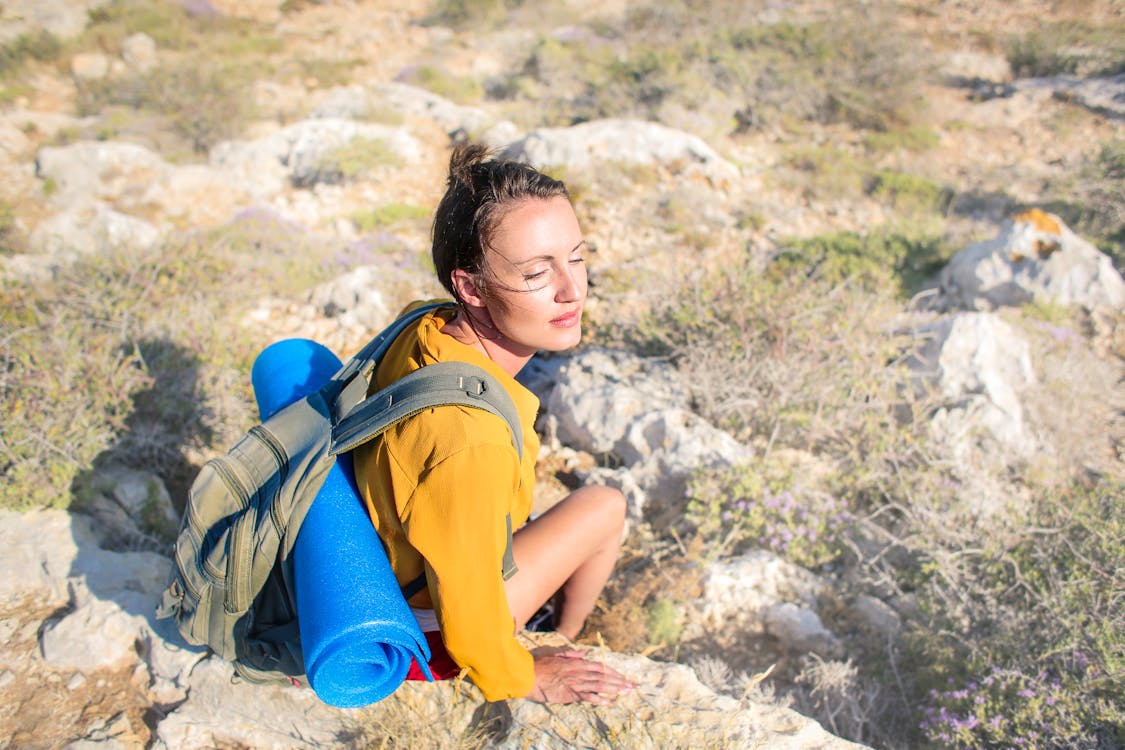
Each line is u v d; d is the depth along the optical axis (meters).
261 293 5.59
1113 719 2.55
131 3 16.62
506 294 1.62
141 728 2.38
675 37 13.98
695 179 8.49
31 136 10.93
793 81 11.06
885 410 4.22
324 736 2.27
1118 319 5.89
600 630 2.92
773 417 4.12
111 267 4.45
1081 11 15.27
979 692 2.72
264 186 8.70
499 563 1.61
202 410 3.74
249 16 17.89
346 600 1.54
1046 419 4.54
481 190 1.61
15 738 2.34
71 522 3.02
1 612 2.71
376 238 7.05
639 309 5.33
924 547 3.25
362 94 11.07
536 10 16.92
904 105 11.15
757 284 4.71
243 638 1.95
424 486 1.55
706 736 2.09
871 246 7.06
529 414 1.78
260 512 1.80
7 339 3.39
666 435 3.88
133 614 2.61
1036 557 3.19
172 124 11.19
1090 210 8.18
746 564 3.29
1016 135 10.93
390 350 1.90
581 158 8.51
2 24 15.94
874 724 2.80
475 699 2.26
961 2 16.02
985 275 6.22
